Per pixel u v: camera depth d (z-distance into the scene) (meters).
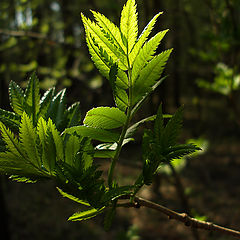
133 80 0.68
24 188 8.95
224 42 2.10
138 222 7.47
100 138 0.71
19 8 4.66
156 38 0.65
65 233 7.23
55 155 0.67
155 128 0.69
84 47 5.38
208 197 7.94
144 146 0.72
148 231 7.11
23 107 0.81
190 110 13.89
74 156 0.69
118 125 0.70
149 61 0.67
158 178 7.37
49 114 0.82
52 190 9.02
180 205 7.54
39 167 0.67
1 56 5.52
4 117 0.78
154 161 0.68
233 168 9.62
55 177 0.68
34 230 7.31
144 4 2.89
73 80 5.44
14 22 4.95
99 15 0.64
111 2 3.55
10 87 0.82
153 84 0.69
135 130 0.71
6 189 8.63
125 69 0.68
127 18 0.64
